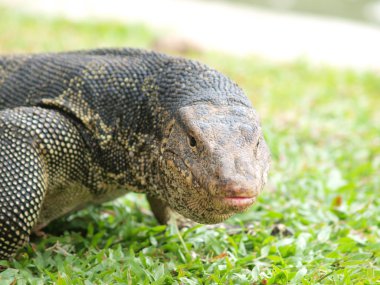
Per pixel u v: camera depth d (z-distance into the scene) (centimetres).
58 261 580
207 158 529
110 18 1944
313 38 2048
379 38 2141
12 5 1931
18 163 584
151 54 659
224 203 514
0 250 576
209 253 622
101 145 620
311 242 650
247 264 591
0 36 1440
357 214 733
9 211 571
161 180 580
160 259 609
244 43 1877
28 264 577
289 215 720
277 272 556
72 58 668
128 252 609
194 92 592
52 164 607
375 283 548
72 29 1686
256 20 2267
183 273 555
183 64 627
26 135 595
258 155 552
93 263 585
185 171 543
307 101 1240
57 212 645
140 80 629
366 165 877
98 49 694
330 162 923
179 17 2167
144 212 742
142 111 614
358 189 827
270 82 1372
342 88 1404
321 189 801
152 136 600
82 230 671
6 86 665
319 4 3092
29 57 684
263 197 770
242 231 659
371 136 1048
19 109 613
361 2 3180
